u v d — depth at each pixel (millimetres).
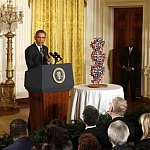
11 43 7156
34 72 4160
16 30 7879
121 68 8945
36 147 2299
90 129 2957
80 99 4961
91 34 9430
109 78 9602
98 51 5230
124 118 3324
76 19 9125
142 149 2373
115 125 2486
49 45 8602
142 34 8875
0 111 6973
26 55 4840
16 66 7953
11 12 7070
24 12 8016
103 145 2842
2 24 7449
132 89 8836
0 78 7652
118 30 9461
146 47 8742
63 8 8828
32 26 8188
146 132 2721
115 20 9469
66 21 8922
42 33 4867
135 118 3369
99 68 5266
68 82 4309
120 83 9188
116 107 3473
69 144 2418
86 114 3107
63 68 4262
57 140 2379
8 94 7152
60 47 8867
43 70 4090
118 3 9133
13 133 2635
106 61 9508
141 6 9008
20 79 8039
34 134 2947
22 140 2551
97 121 3242
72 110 5070
